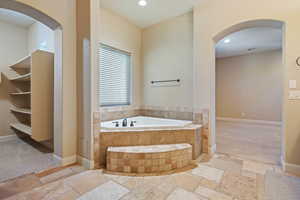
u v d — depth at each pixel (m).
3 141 3.32
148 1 2.70
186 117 3.15
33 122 2.46
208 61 2.59
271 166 2.18
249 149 2.86
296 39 1.98
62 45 2.16
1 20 3.35
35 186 1.70
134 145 2.24
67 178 1.85
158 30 3.51
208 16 2.59
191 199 1.50
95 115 2.13
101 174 1.94
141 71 3.79
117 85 3.35
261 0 2.17
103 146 2.19
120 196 1.54
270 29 3.56
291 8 2.00
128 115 3.50
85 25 2.14
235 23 2.35
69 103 2.24
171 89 3.34
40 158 2.43
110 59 3.20
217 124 5.25
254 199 1.50
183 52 3.16
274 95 5.25
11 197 1.52
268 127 4.75
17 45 3.59
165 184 1.74
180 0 2.64
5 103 3.43
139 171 1.98
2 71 3.40
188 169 2.08
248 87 5.71
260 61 5.47
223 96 6.27
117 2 2.73
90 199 1.49
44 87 2.56
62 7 2.15
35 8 1.90
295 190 1.63
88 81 2.12
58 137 2.24
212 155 2.57
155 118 3.38
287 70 2.03
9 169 2.07
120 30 3.26
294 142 2.00
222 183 1.76
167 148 2.12
